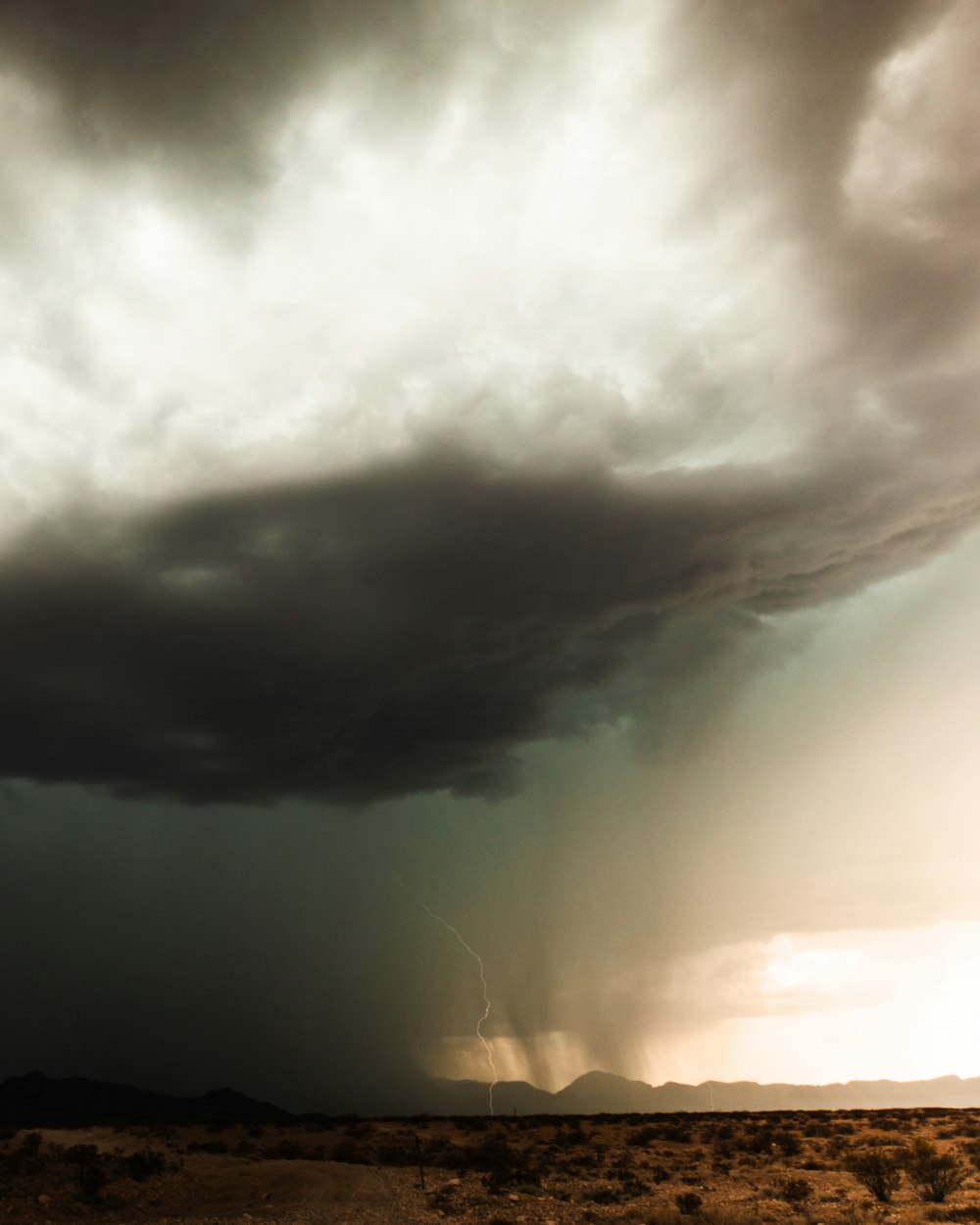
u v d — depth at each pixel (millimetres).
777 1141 44750
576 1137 50875
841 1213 23859
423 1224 25781
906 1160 28547
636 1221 24562
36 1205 26719
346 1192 32312
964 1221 21938
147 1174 31484
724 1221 23109
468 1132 56812
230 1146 47562
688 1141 49156
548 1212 27531
